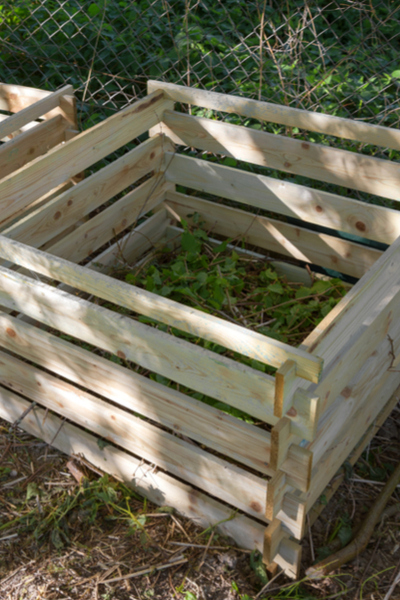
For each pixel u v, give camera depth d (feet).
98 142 9.23
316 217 9.78
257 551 7.04
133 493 7.91
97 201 9.72
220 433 6.37
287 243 10.49
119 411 7.25
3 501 7.88
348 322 5.92
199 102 10.06
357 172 9.12
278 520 6.53
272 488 5.84
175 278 10.07
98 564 7.13
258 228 10.67
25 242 8.66
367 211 9.20
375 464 8.42
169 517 7.60
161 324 9.12
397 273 6.91
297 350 5.07
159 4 15.07
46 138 10.31
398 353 8.11
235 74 13.92
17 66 15.31
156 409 6.79
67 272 6.31
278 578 6.99
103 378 7.01
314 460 6.40
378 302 6.60
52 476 8.18
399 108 11.85
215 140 10.25
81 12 15.16
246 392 5.62
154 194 11.10
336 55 14.57
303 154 9.48
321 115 9.15
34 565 7.16
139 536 7.41
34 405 8.38
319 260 10.27
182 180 10.98
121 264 10.71
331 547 7.28
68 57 14.94
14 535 7.45
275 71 13.41
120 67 14.47
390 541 7.47
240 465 7.91
